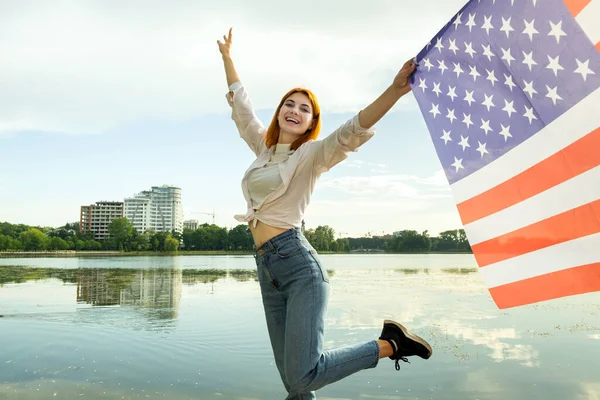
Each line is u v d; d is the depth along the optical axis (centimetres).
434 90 238
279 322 269
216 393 420
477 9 225
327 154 256
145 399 399
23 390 425
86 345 605
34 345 604
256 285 1502
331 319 789
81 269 2669
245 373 480
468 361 511
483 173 223
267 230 262
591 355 521
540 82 205
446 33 236
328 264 3372
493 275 217
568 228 199
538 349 555
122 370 491
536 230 207
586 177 194
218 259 5212
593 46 191
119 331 699
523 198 210
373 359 250
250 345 604
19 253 9188
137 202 17888
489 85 222
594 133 191
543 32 204
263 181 267
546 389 412
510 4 214
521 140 211
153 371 487
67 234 14062
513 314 818
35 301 1080
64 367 502
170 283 1598
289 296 252
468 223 227
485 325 720
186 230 12581
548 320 749
